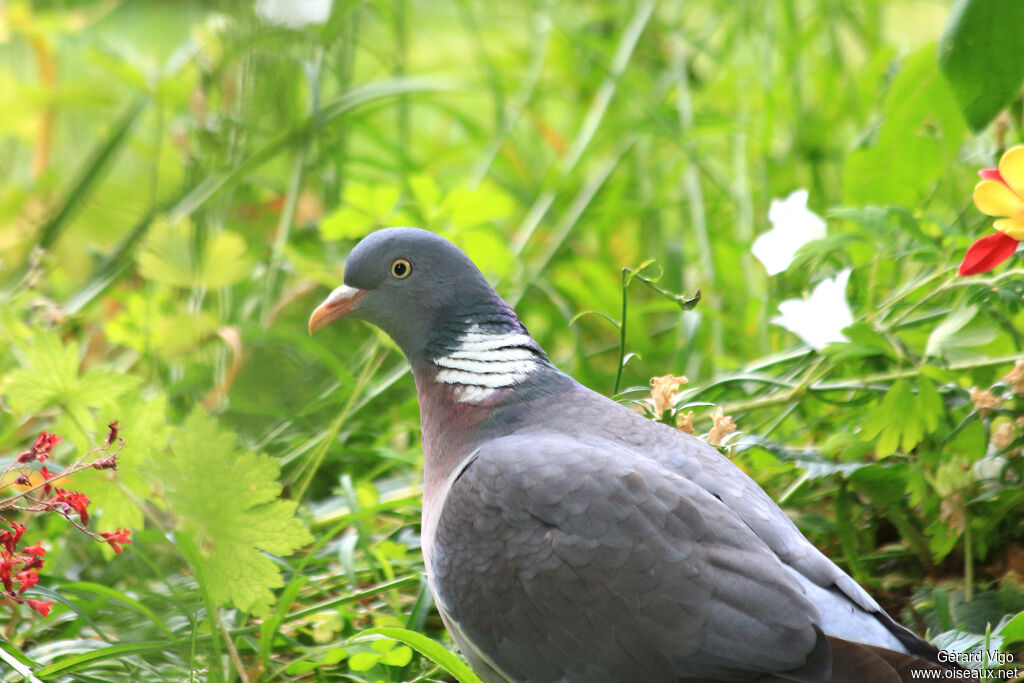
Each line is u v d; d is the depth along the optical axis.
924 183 8.81
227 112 11.02
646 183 11.50
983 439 7.04
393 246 6.65
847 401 7.90
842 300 7.57
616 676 5.36
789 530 5.59
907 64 8.48
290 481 8.45
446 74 13.64
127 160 12.09
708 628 5.18
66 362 7.17
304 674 6.87
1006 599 6.82
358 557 8.02
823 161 11.41
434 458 6.46
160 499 7.20
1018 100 8.07
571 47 12.72
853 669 4.92
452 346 6.58
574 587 5.41
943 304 8.38
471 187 9.70
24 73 14.72
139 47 14.53
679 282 10.80
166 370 9.72
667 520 5.39
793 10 11.45
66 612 7.21
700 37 12.88
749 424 8.66
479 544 5.70
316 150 11.22
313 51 11.17
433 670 6.65
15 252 10.84
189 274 9.12
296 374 9.65
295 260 9.46
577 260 10.34
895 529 7.83
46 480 6.37
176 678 6.73
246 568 6.59
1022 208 6.35
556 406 6.29
